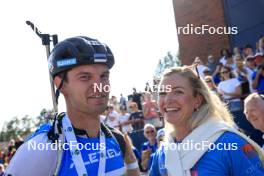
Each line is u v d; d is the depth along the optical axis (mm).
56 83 1722
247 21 12930
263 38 9336
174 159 2311
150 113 9172
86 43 1651
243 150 2172
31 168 1584
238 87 7340
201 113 2359
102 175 1653
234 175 2182
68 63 1645
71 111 1689
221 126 2242
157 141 5934
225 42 13398
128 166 1991
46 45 4926
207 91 2396
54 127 1666
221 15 13516
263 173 2195
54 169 1608
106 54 1694
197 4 14039
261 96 3350
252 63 7520
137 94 11031
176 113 2377
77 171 1602
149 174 2670
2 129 33688
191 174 2227
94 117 1703
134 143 8859
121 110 10539
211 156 2193
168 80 2408
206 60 13820
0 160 10961
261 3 12445
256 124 3336
